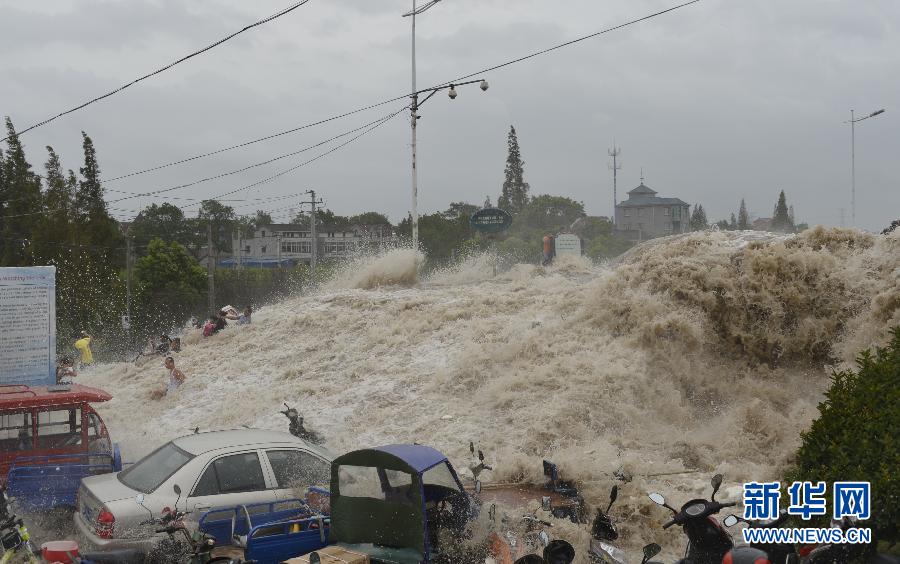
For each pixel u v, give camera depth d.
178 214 75.06
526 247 55.41
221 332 22.52
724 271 15.70
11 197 43.38
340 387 16.11
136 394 18.41
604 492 9.48
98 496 8.27
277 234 81.44
